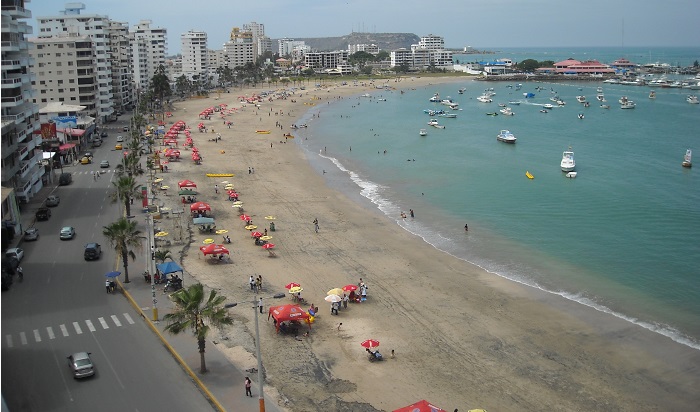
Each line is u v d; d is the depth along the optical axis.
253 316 66.56
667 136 197.50
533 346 61.06
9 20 106.56
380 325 65.50
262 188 127.75
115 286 70.81
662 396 52.47
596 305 70.75
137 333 60.28
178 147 174.25
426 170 147.50
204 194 120.38
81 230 93.31
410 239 95.75
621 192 123.25
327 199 120.06
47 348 56.81
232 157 161.75
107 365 53.97
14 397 48.62
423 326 65.38
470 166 151.62
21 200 107.31
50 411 46.75
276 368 55.28
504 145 184.12
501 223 103.69
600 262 84.62
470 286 76.75
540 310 69.50
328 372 55.25
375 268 83.00
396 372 55.62
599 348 60.69
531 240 94.56
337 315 67.75
